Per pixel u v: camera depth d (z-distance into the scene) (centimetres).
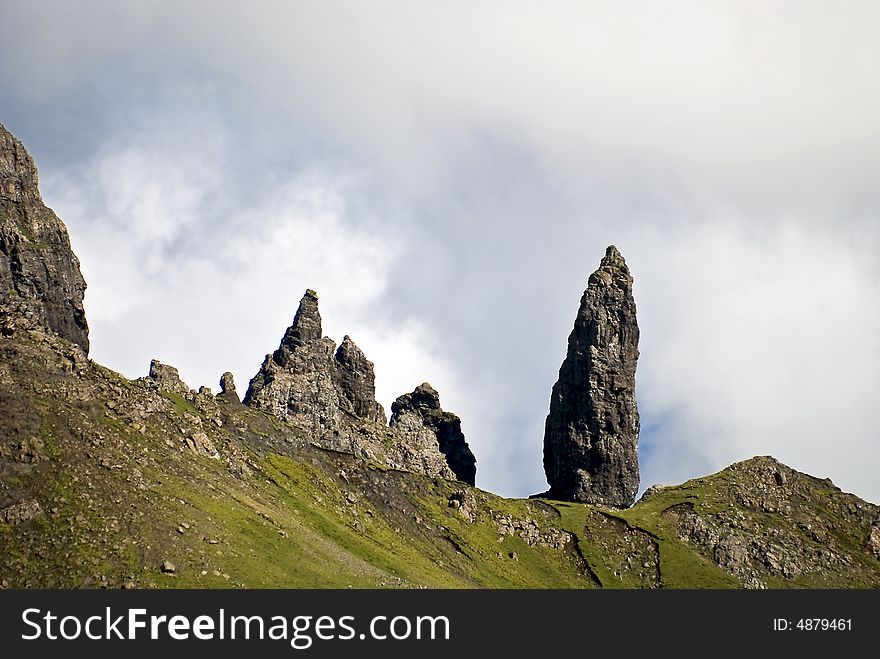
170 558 17112
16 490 17225
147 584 16212
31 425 19038
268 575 17975
